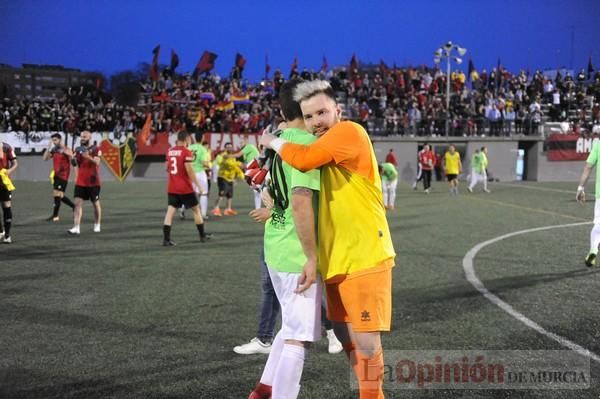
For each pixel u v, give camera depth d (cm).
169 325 504
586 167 774
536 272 734
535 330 486
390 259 301
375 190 299
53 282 675
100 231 1118
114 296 609
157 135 3023
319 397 352
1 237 988
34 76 6869
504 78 4156
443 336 471
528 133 3378
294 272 313
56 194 1283
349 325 312
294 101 332
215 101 3569
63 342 455
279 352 332
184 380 378
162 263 796
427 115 3462
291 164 289
